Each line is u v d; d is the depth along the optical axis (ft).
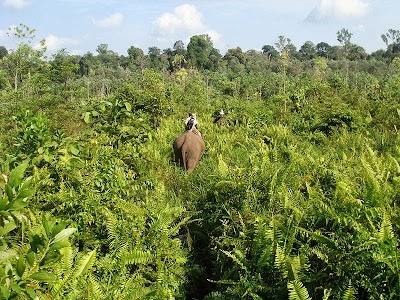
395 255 13.03
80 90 78.13
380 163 22.81
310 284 14.17
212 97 111.04
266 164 23.40
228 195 21.33
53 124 42.98
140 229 18.08
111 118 24.23
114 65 288.71
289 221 17.26
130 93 56.59
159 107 56.90
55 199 16.99
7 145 37.47
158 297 16.33
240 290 15.24
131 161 22.50
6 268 8.45
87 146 21.11
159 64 242.99
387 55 281.54
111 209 18.21
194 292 18.34
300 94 67.77
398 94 58.85
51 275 8.22
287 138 42.91
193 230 21.98
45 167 18.35
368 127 46.06
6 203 7.66
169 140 46.39
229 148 39.68
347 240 14.94
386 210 16.67
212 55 268.21
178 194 27.58
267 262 15.65
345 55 290.56
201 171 31.27
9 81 88.58
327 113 50.49
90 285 13.67
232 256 16.30
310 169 25.44
